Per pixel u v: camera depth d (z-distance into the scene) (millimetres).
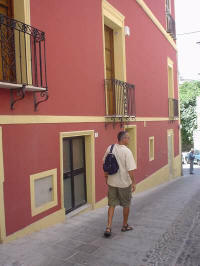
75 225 5344
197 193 9633
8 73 4469
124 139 4859
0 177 4176
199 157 29188
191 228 5078
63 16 5688
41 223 5027
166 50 14305
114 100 7746
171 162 15656
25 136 4680
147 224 5414
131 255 3875
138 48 10062
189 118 30844
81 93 6328
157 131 12453
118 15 8250
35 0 4910
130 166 4688
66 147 6172
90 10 6742
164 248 4121
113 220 5742
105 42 8258
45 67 4801
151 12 11508
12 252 3922
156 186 12031
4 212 4262
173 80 16016
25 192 4672
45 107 5148
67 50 5812
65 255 3861
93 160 6852
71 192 6320
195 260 3709
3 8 4605
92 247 4160
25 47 4445
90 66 6719
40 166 5012
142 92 10453
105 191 7457
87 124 6582
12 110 4418
